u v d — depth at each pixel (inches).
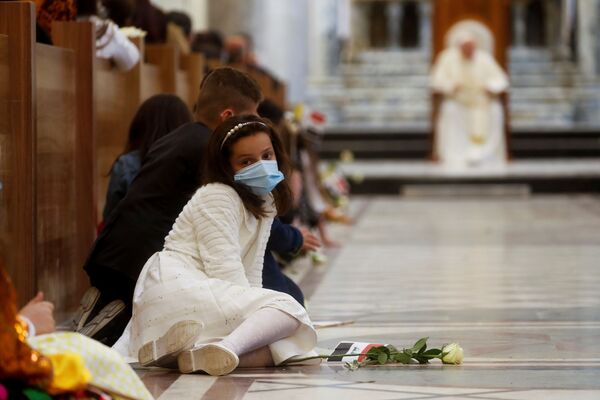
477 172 1577.3
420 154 1829.5
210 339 402.9
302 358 413.4
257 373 399.5
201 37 1128.8
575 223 1165.7
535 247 943.0
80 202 562.6
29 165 469.1
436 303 620.4
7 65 465.7
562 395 363.3
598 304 611.8
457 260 853.2
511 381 387.2
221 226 407.2
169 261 411.2
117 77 640.4
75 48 559.8
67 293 544.4
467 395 362.6
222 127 414.3
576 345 472.1
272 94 1290.6
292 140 898.7
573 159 1849.2
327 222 1137.4
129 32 671.8
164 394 365.4
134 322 412.5
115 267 447.5
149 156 462.3
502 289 682.2
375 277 752.3
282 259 745.6
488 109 1706.4
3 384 269.7
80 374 275.0
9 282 270.1
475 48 1705.2
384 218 1246.3
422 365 419.8
